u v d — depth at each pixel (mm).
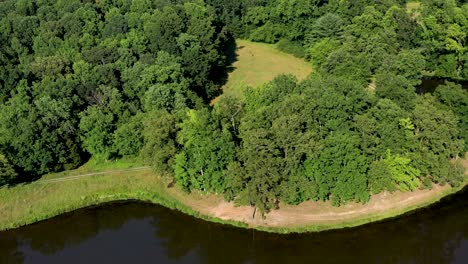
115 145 111938
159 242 93375
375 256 85438
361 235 89000
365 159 91125
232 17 182625
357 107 95562
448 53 145875
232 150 94125
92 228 99000
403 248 86500
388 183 91125
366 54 130250
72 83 116250
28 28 142000
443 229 89688
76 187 107625
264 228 91812
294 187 89625
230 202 98312
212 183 96688
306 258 85688
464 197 95500
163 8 149000
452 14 143750
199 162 95375
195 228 95188
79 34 140125
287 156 89875
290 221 92125
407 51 131500
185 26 145125
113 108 115125
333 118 93625
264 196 88438
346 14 160750
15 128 106438
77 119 114312
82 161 115062
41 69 122688
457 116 99000
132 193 106125
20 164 107188
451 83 103250
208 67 138875
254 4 179375
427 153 92938
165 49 134750
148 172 110062
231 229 93188
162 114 102938
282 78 107438
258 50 175000
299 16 166000
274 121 91625
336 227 90250
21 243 96812
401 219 91438
